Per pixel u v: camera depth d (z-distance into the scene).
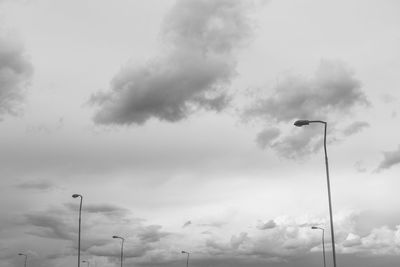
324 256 79.38
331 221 43.19
